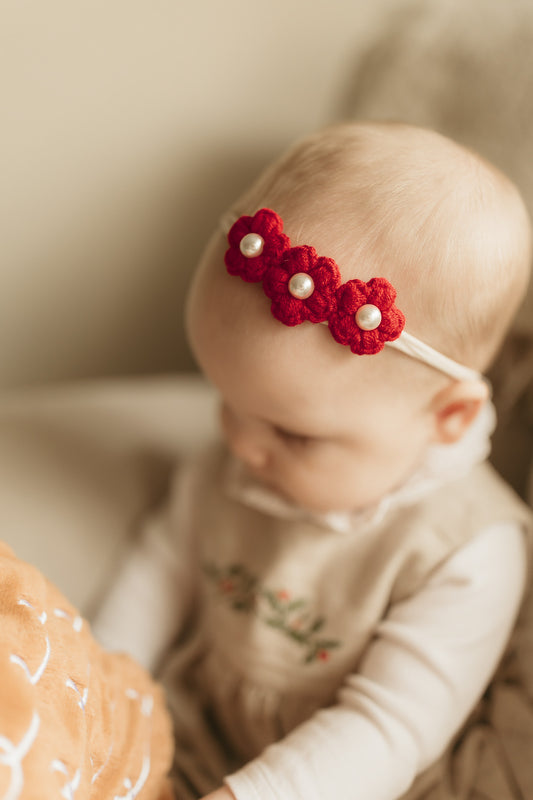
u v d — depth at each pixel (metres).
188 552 0.64
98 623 0.62
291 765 0.50
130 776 0.45
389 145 0.50
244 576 0.59
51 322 0.79
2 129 0.70
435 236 0.48
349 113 0.68
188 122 0.74
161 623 0.63
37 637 0.41
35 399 0.70
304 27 0.72
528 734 0.53
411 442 0.52
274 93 0.74
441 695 0.52
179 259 0.79
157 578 0.63
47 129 0.71
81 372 0.83
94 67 0.70
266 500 0.57
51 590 0.46
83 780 0.40
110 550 0.64
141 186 0.75
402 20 0.66
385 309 0.47
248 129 0.75
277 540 0.58
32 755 0.37
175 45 0.71
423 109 0.63
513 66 0.60
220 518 0.62
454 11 0.63
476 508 0.55
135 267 0.79
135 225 0.77
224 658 0.59
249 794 0.49
